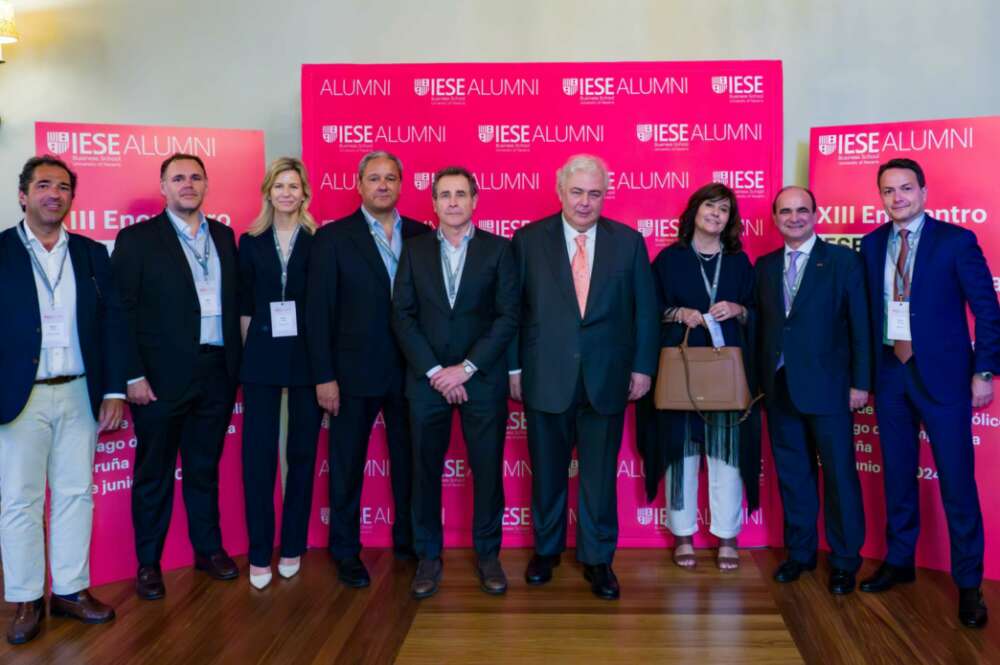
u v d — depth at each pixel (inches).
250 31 164.1
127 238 127.0
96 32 165.3
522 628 115.9
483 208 150.7
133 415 128.4
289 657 107.5
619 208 149.8
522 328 129.1
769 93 147.4
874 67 157.4
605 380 123.8
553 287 124.9
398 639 112.6
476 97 149.6
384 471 151.6
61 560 118.3
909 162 120.9
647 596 127.0
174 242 128.1
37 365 111.2
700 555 145.8
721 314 128.3
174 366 127.3
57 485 117.2
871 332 127.3
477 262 124.3
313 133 150.2
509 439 151.6
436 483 129.0
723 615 119.6
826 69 158.4
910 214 120.6
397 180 129.1
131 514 135.2
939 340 121.0
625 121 149.0
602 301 123.6
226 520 144.9
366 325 128.0
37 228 113.0
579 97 149.2
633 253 126.3
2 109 166.4
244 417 130.4
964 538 119.0
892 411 126.9
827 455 127.8
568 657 107.2
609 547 128.3
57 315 114.0
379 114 149.9
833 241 143.3
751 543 149.4
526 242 128.3
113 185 137.0
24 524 113.2
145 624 118.0
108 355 120.0
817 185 144.2
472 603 124.7
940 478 122.0
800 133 159.5
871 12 157.0
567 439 129.1
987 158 132.0
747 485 134.6
